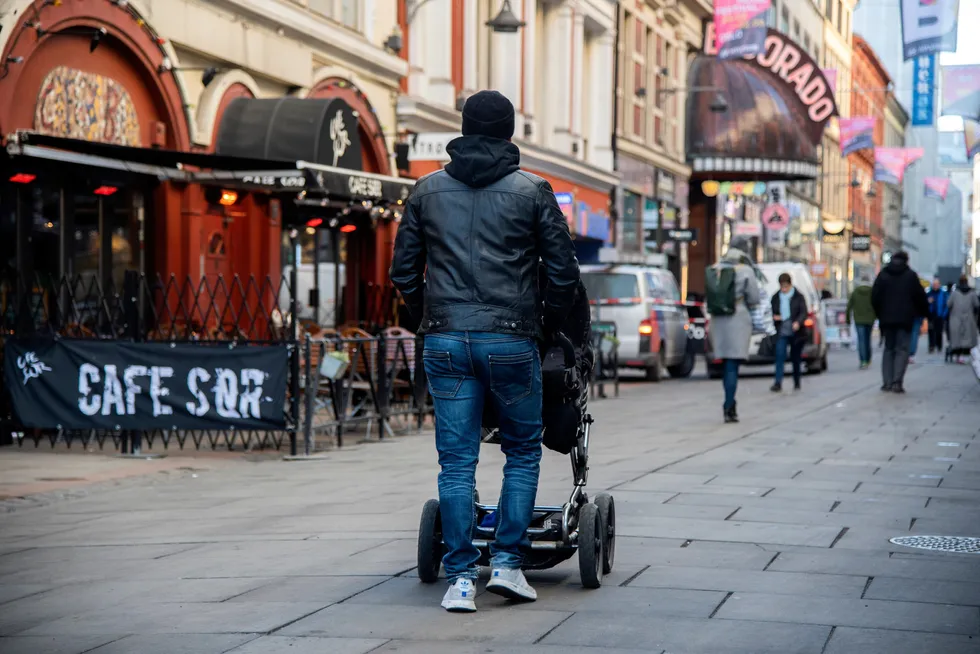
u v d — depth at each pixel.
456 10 30.17
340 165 20.83
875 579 7.02
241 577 7.19
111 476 11.91
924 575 7.14
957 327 33.81
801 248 72.88
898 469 11.88
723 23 34.38
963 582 6.96
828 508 9.51
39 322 14.29
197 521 9.33
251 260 21.17
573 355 6.66
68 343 13.58
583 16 38.62
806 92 49.28
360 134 25.50
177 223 19.02
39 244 15.88
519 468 6.53
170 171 18.38
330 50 23.67
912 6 26.28
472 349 6.31
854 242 78.62
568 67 37.41
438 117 28.67
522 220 6.34
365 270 26.34
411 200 6.52
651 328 26.83
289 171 17.20
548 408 6.70
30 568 7.67
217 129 19.97
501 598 6.59
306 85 22.67
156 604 6.57
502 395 6.40
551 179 36.16
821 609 6.30
